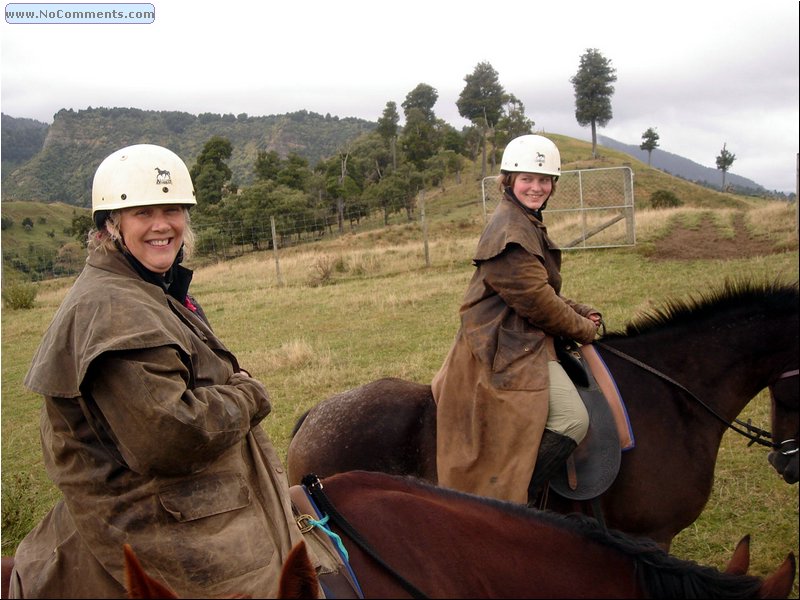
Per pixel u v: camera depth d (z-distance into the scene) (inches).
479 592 74.9
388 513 82.0
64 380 72.7
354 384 315.3
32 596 73.7
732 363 136.3
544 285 128.1
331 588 74.0
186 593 71.7
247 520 76.3
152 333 71.7
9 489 212.1
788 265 440.8
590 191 666.2
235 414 75.6
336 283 633.6
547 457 126.0
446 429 133.4
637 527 132.3
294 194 1998.0
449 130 3341.5
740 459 216.8
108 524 72.6
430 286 538.6
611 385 132.0
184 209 86.3
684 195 2488.9
